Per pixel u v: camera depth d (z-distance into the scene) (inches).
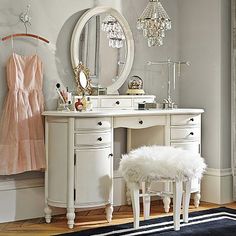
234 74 182.7
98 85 172.7
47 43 162.1
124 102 175.5
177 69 195.2
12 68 152.0
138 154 148.6
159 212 167.9
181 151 152.3
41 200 161.6
